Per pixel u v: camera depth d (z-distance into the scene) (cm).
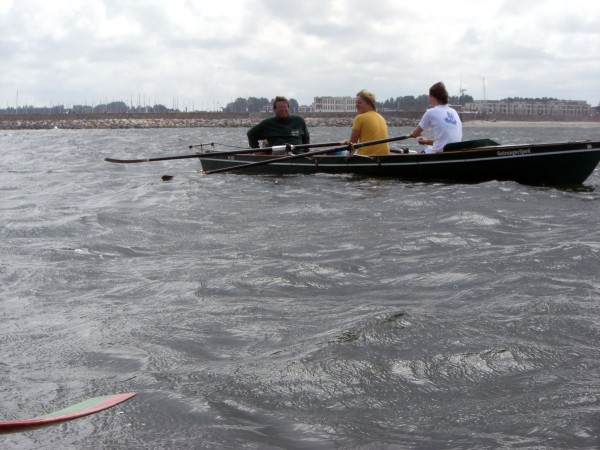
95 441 218
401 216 694
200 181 1075
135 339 321
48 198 901
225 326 338
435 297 383
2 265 484
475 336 306
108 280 442
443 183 995
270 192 921
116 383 267
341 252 517
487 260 468
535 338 304
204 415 235
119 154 2111
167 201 845
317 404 243
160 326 340
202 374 274
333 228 630
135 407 242
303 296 395
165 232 621
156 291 411
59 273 460
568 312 340
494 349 289
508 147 970
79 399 254
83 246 551
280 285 418
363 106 1102
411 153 1138
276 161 1073
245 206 790
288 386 258
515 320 328
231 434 221
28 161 1712
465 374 266
